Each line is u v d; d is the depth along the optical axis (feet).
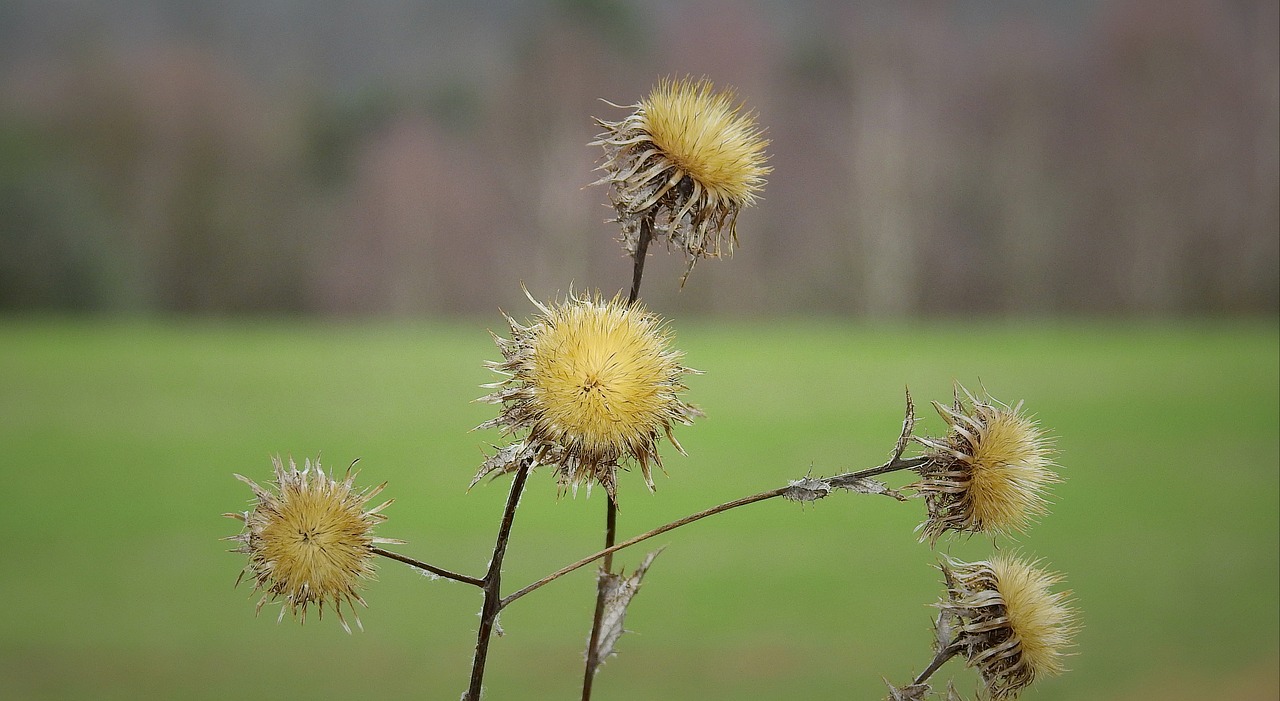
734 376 77.61
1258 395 66.85
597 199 131.64
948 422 5.71
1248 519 39.47
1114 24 126.31
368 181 140.97
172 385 77.56
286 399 71.61
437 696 23.89
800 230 131.03
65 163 137.39
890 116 131.13
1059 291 130.31
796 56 133.39
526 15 146.41
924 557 34.53
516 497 5.27
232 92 143.84
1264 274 122.42
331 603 5.67
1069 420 59.41
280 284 141.08
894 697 5.87
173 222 138.82
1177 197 124.98
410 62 149.59
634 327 5.08
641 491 44.70
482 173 137.69
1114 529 38.34
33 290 130.00
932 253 131.44
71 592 32.07
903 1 131.75
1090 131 129.08
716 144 5.60
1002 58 130.72
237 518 5.19
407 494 43.96
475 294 137.08
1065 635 5.94
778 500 42.65
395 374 82.48
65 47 142.31
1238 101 122.01
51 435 60.64
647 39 139.64
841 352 91.91
